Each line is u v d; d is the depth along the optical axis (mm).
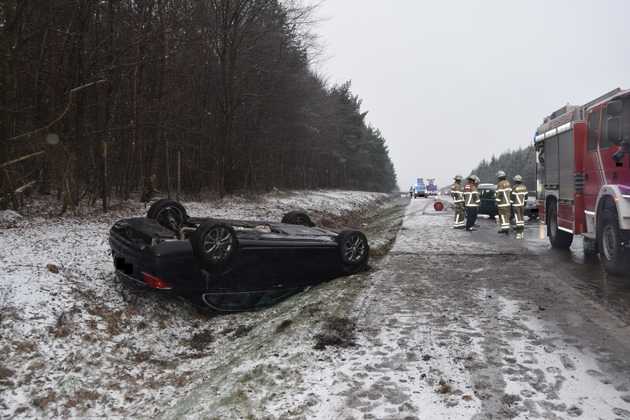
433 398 3883
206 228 6234
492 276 8273
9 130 12148
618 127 8273
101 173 15219
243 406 3969
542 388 4023
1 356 4688
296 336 5379
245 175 29281
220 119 24203
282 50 26719
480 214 24141
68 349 5047
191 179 24000
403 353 4805
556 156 11742
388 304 6496
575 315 5977
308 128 37875
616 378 4199
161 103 17594
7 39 11094
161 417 4098
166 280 6094
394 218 23859
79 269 7133
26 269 6562
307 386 4188
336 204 30328
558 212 11539
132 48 14688
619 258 8109
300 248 7352
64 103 13078
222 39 23172
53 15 12844
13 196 11578
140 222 7211
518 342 5059
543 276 8281
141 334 5809
